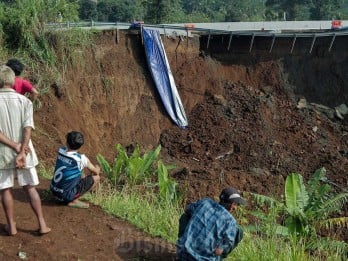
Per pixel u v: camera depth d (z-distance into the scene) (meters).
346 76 21.39
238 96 20.48
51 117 13.44
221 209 5.32
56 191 6.84
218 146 17.89
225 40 21.44
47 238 5.81
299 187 9.94
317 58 21.67
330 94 21.31
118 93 17.09
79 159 6.87
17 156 5.17
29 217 6.34
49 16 14.31
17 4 13.82
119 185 10.12
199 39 21.20
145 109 18.09
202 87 20.28
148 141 17.62
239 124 19.12
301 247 7.34
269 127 19.22
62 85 14.27
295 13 55.69
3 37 13.27
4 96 5.18
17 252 5.40
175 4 41.78
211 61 21.08
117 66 17.39
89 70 16.09
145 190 9.91
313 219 9.55
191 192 11.84
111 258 5.62
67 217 6.57
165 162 16.33
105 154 15.12
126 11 48.88
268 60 21.80
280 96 21.05
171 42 19.89
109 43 17.39
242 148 17.75
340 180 15.65
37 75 13.47
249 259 6.26
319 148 18.34
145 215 7.20
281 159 17.08
